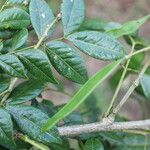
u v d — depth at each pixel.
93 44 0.51
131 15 2.29
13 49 0.49
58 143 0.48
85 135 0.56
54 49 0.51
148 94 0.57
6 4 0.53
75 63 0.51
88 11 2.26
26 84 0.53
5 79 0.52
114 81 0.74
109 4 2.30
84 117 0.76
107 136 0.60
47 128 0.43
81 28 0.67
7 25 0.51
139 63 0.65
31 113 0.49
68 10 0.53
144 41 0.68
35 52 0.49
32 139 0.50
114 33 0.61
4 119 0.47
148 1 2.33
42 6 0.52
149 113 0.91
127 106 1.76
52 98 1.74
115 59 0.51
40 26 0.51
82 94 0.43
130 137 0.74
